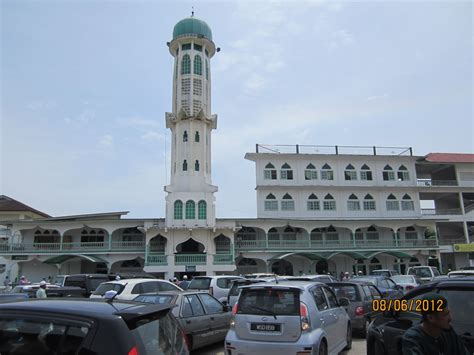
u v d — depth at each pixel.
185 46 44.38
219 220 40.84
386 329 7.23
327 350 8.38
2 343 3.87
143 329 4.12
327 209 46.81
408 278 24.36
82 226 40.06
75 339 3.73
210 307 12.11
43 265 41.06
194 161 41.50
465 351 4.15
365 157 48.69
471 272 15.51
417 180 49.47
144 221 40.25
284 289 8.22
